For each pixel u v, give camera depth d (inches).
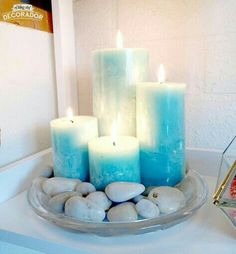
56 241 14.9
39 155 22.3
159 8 22.8
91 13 24.9
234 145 20.1
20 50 21.7
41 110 24.1
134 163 17.6
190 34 22.2
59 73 24.7
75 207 15.0
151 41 23.4
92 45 25.4
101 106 19.7
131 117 19.4
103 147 17.3
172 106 17.7
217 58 21.8
